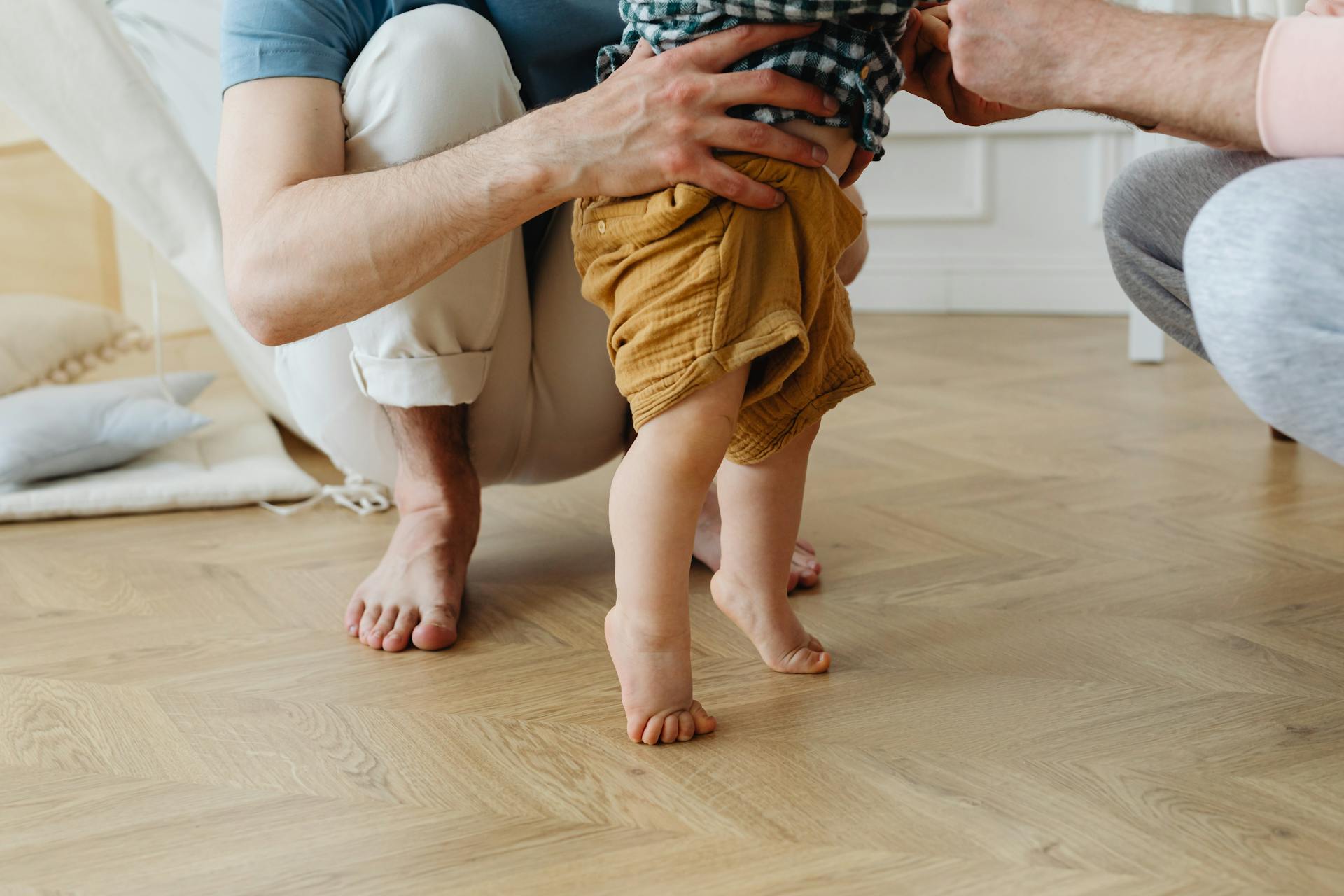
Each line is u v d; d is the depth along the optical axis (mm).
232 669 1143
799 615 1244
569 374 1334
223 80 1119
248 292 1039
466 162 979
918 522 1541
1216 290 804
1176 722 976
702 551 1387
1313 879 755
